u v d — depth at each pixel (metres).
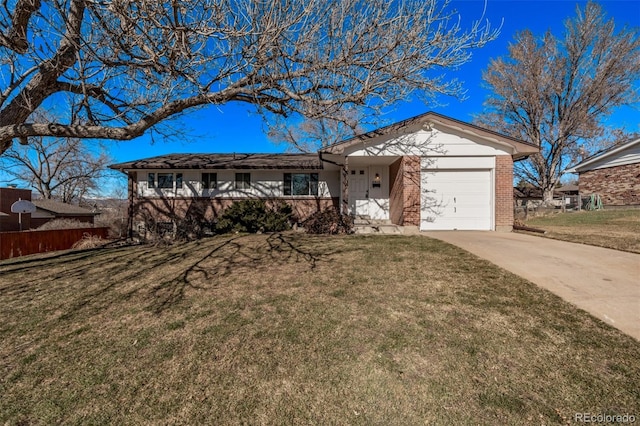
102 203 37.47
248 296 4.85
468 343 3.29
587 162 19.09
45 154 27.89
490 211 11.34
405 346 3.28
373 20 5.86
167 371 3.01
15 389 2.81
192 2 4.24
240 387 2.75
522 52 23.27
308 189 15.68
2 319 4.38
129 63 4.83
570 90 22.75
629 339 3.28
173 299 4.87
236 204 13.99
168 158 16.89
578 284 4.88
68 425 2.39
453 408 2.43
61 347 3.53
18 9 4.39
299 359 3.12
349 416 2.40
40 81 5.27
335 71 5.87
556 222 13.27
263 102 6.46
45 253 11.61
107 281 6.09
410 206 11.26
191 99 5.39
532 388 2.61
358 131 12.23
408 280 5.31
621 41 20.73
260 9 4.98
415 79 6.60
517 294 4.56
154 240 12.12
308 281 5.45
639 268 5.62
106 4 4.11
